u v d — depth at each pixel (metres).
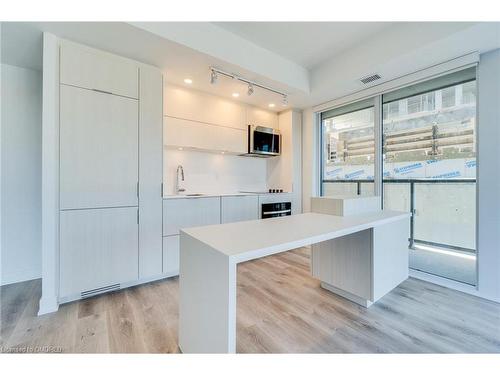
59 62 2.01
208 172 3.72
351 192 3.58
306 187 4.12
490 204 2.15
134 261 2.40
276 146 4.10
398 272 2.23
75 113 2.07
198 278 1.28
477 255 2.23
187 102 3.11
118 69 2.29
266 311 1.98
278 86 3.09
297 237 1.35
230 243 1.23
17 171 2.51
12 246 2.48
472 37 2.00
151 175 2.51
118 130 2.29
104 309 1.98
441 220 2.60
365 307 2.03
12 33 1.94
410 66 2.53
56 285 1.99
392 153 3.03
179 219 2.74
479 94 2.22
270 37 2.58
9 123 2.46
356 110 3.47
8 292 2.26
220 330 1.09
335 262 2.21
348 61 2.83
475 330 1.71
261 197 3.64
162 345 1.54
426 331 1.71
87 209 2.13
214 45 2.35
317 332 1.70
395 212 2.30
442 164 2.59
